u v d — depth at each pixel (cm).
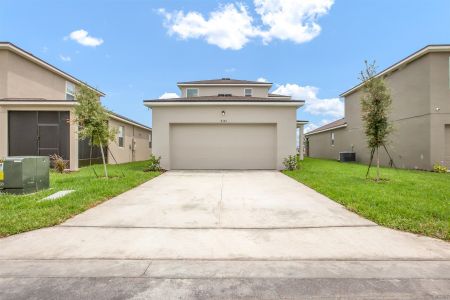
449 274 321
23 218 507
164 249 394
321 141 2886
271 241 424
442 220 499
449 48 1326
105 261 356
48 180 814
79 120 1025
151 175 1135
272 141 1432
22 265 344
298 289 290
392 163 1628
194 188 865
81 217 543
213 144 1432
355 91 2100
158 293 281
